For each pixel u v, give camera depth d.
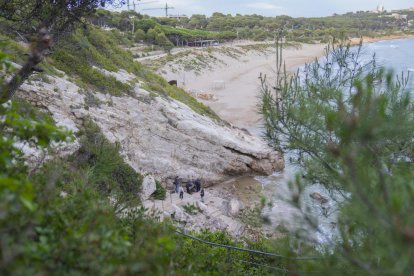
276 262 8.32
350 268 4.84
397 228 2.97
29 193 2.95
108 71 33.31
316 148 6.74
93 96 28.73
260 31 172.00
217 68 102.56
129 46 105.75
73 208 4.56
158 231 4.70
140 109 31.61
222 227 22.55
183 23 186.38
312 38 166.25
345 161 3.85
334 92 6.95
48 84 25.89
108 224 4.43
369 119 3.96
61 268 3.41
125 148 28.70
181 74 89.19
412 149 5.57
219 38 150.25
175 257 5.50
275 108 8.07
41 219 3.50
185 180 31.06
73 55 31.44
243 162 33.91
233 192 31.53
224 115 57.25
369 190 3.74
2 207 2.84
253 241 11.66
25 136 4.52
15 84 6.01
